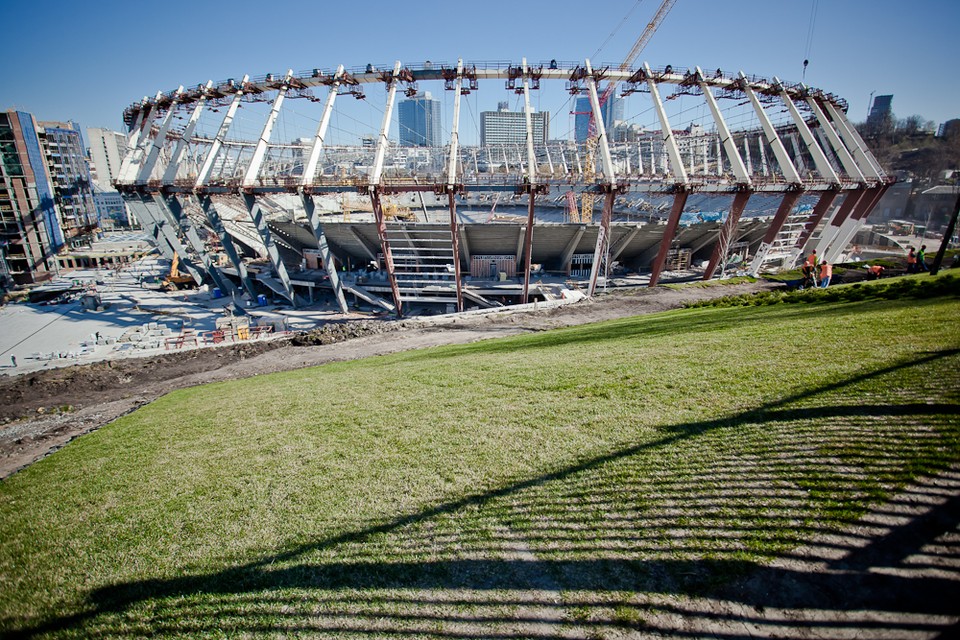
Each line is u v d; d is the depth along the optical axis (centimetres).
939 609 395
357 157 7769
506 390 1179
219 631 510
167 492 879
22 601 608
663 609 455
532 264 5916
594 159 7056
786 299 2128
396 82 4875
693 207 7381
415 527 642
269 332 4169
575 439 823
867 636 388
